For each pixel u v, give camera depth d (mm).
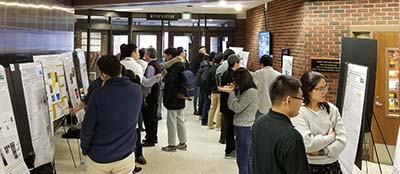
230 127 5336
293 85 2076
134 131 2971
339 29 6109
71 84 5055
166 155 5492
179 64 5555
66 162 5027
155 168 4914
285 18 7555
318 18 6297
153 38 12070
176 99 5574
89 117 2756
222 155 5547
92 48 11203
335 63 6082
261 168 2117
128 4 7047
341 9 6070
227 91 4246
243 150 4176
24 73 3502
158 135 6660
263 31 9164
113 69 2777
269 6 8656
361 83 2922
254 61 10008
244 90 4137
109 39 11492
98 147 2814
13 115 3082
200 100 8289
